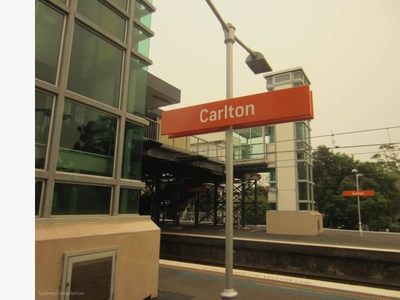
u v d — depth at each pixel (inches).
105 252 241.9
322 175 1731.1
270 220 869.2
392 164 1893.5
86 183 262.7
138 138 331.6
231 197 188.4
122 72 314.0
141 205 1171.3
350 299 279.3
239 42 232.2
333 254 536.4
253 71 258.8
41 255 198.8
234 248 654.5
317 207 1689.2
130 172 314.3
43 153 229.8
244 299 279.4
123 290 255.3
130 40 323.9
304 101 167.2
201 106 205.2
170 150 773.3
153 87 758.5
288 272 564.1
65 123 250.1
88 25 274.8
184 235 745.0
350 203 1534.2
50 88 235.9
